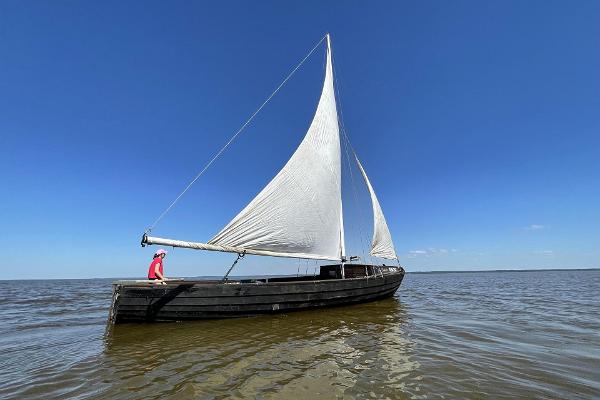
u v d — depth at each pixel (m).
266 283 12.77
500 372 6.41
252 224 13.83
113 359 7.57
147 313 11.18
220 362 7.18
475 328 10.93
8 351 8.89
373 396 5.27
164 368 6.83
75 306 21.36
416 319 12.74
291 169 15.15
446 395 5.29
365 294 17.05
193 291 11.49
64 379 6.36
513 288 34.75
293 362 7.14
